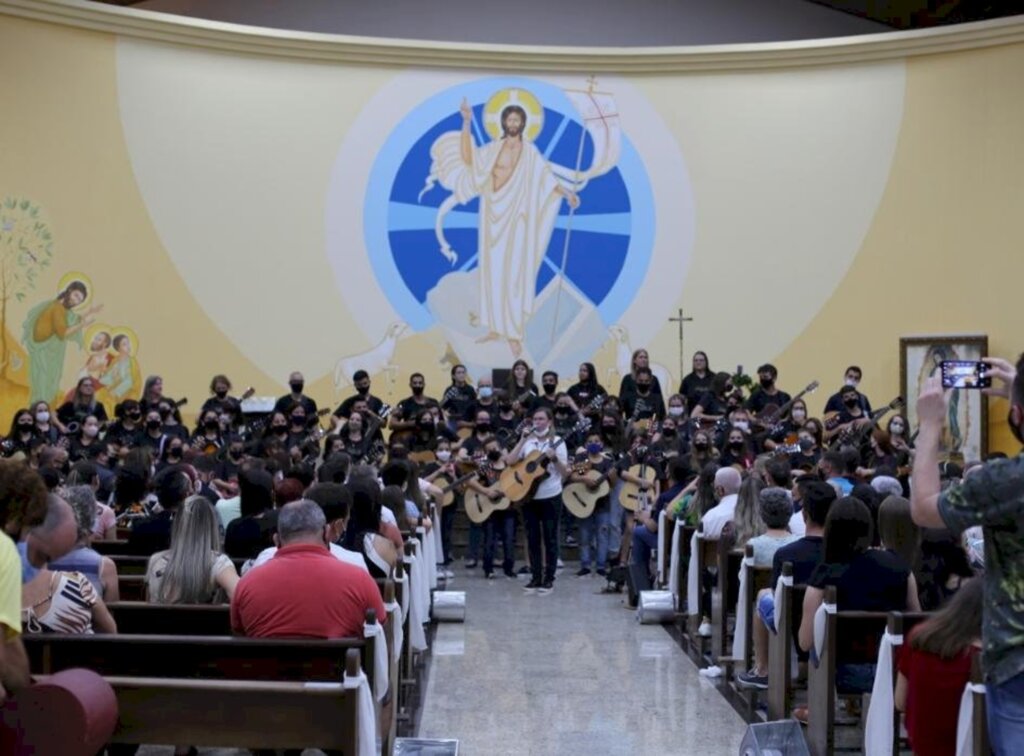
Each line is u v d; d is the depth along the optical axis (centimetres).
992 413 1616
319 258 1731
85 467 897
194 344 1673
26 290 1562
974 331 1647
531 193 1775
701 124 1772
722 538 849
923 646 437
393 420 1444
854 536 604
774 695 682
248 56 1720
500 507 1305
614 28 1892
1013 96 1642
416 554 797
